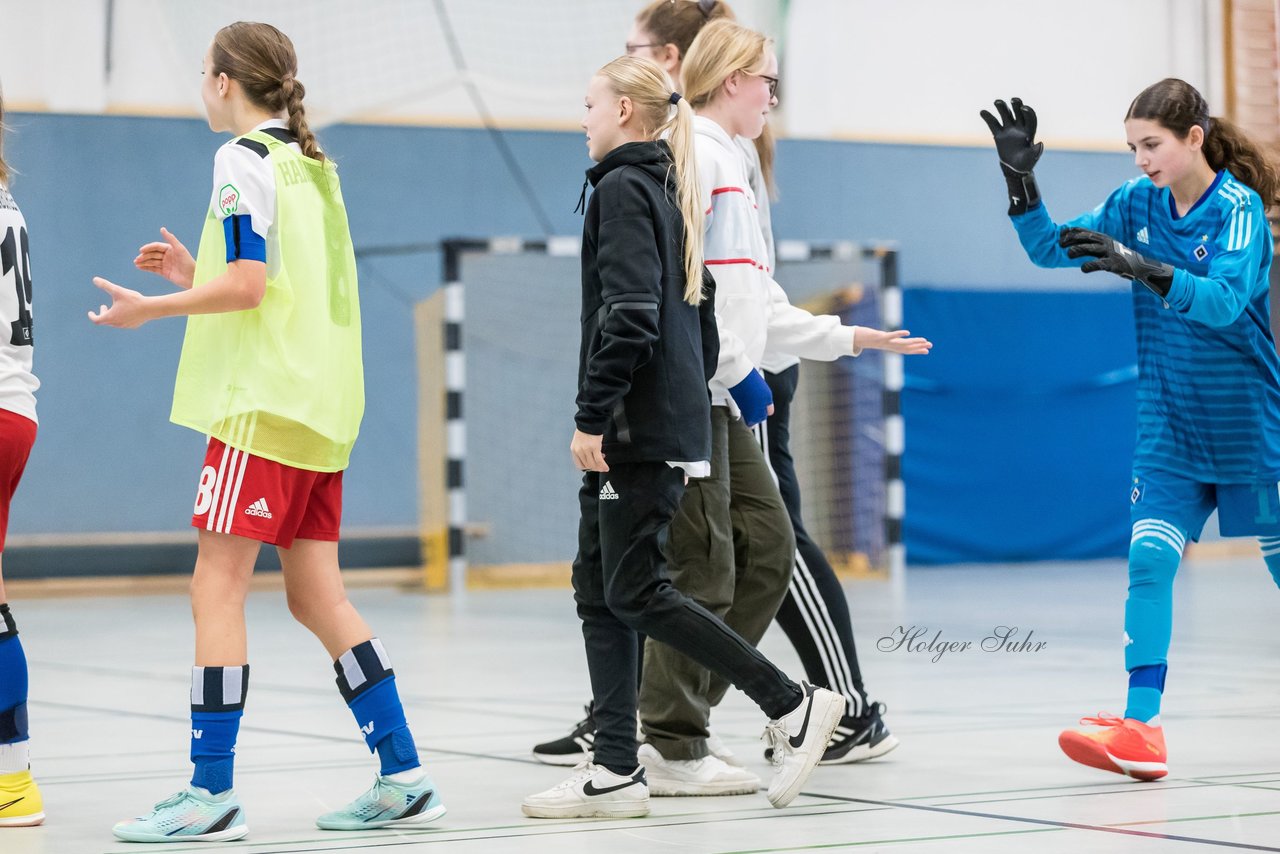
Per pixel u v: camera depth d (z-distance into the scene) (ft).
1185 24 120.37
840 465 110.11
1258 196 27.73
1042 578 100.89
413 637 62.44
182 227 102.47
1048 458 118.62
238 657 22.41
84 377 99.86
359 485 105.19
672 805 24.89
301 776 28.09
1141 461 28.32
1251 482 27.53
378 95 106.93
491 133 109.29
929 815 23.24
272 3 104.37
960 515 116.26
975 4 118.21
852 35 116.16
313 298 23.18
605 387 22.48
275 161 22.95
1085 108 119.55
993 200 119.34
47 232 99.45
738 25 28.99
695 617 23.50
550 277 110.42
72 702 41.29
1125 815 22.89
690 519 25.85
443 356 106.93
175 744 32.83
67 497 99.19
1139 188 28.89
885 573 104.01
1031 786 26.17
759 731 34.42
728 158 27.09
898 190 117.19
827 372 110.63
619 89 24.30
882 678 44.88
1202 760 28.68
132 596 95.91
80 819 23.76
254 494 22.29
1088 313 119.75
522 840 21.53
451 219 108.47
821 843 20.84
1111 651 53.16
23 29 99.45
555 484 110.42
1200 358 27.45
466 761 29.76
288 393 22.56
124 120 101.30
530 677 46.52
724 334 25.67
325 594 23.59
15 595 95.61
